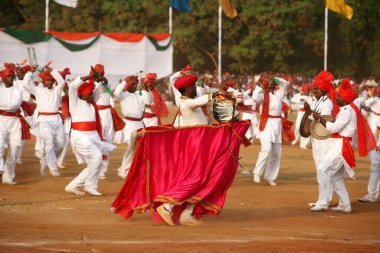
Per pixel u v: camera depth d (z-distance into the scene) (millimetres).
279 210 23172
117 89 30859
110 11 112000
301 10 106125
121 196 20234
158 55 74438
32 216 21047
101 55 71562
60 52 68750
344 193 23109
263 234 18250
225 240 17078
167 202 19297
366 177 32531
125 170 30391
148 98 33344
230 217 21516
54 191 26578
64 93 29391
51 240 16641
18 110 28281
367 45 117438
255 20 108125
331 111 23703
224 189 20141
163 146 20031
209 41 112875
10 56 65625
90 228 18734
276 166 29547
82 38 69938
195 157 19812
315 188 28750
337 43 114000
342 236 18328
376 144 24609
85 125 25375
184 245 16281
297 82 98375
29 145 45062
